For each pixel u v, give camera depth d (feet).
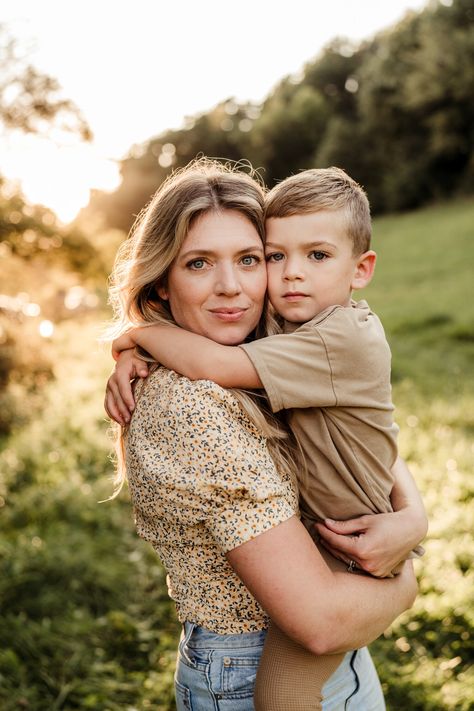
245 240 5.03
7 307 33.91
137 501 4.83
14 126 32.96
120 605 12.98
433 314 42.16
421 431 21.71
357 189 5.78
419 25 119.24
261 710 4.73
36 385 31.83
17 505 17.16
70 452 21.67
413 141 116.57
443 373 30.91
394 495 5.57
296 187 5.48
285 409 5.22
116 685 10.75
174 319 5.45
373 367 5.15
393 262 67.15
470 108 105.50
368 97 120.06
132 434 4.89
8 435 25.29
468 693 9.84
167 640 11.88
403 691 10.03
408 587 5.08
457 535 14.16
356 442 5.17
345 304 5.70
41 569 13.35
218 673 4.87
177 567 4.87
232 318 5.06
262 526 4.36
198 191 4.99
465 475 17.46
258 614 4.86
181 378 4.74
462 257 62.39
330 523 5.03
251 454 4.49
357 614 4.51
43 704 10.34
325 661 4.83
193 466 4.42
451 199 106.52
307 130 144.25
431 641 11.18
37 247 33.42
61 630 11.89
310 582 4.34
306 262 5.46
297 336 4.99
